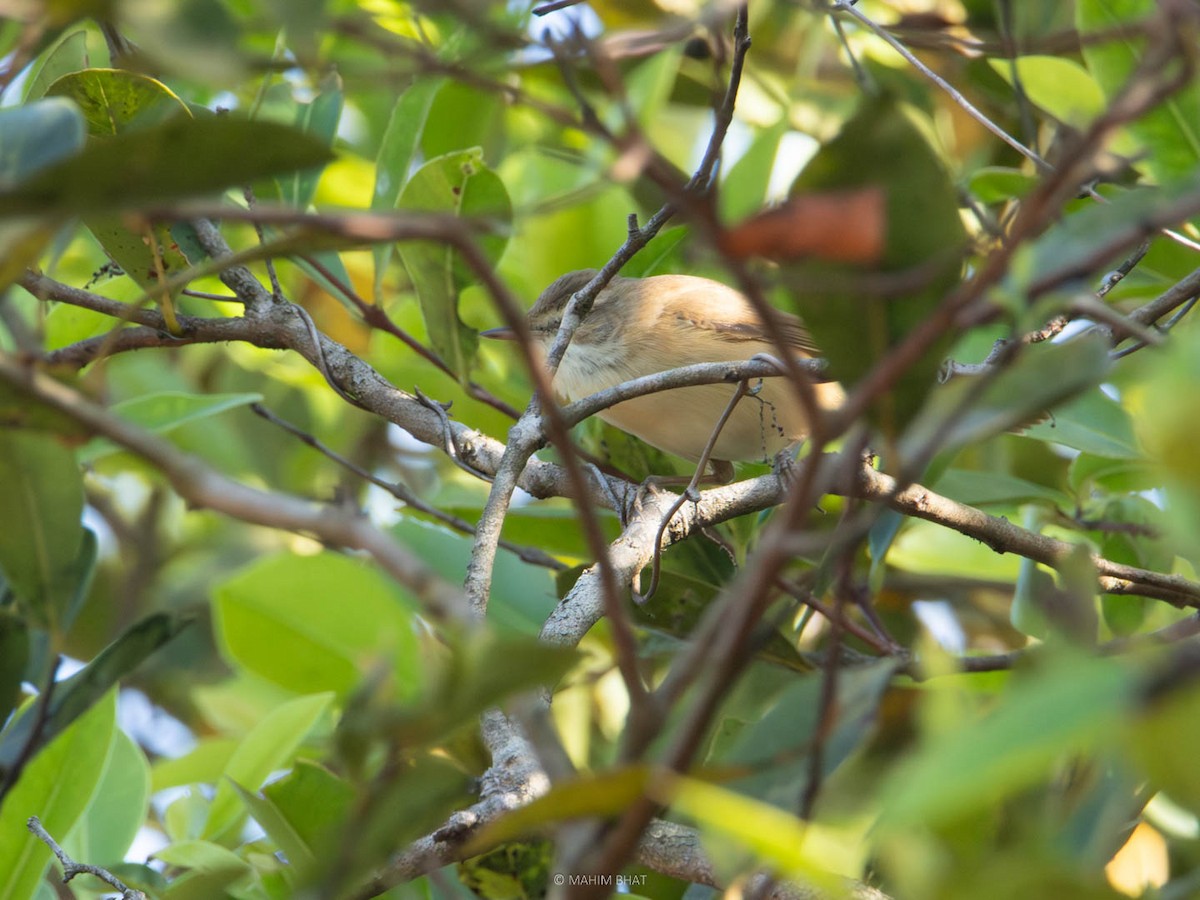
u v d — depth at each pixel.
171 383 12.45
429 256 7.89
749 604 2.77
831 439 2.83
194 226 8.59
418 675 8.48
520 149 11.93
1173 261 8.94
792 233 2.75
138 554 13.28
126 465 12.31
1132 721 2.42
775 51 11.48
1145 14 7.91
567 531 9.60
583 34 3.59
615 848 2.73
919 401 3.55
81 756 6.38
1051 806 3.97
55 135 4.00
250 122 3.01
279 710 7.85
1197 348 2.59
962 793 2.27
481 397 9.18
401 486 9.42
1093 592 5.35
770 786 3.53
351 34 3.53
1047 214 3.05
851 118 3.49
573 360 11.19
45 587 4.84
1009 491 8.98
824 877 2.53
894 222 3.54
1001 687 7.31
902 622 10.47
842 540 2.89
